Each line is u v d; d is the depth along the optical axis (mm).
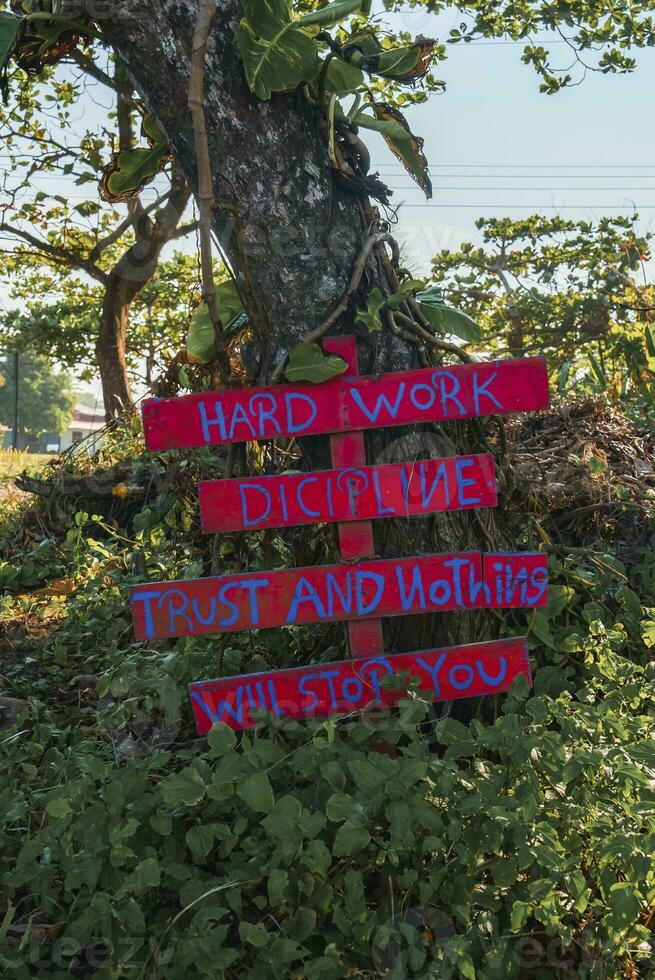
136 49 2584
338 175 2727
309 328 2715
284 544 3404
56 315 14906
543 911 2004
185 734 2969
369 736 2389
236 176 2645
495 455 3023
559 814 2240
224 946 2139
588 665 2855
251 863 2150
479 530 2926
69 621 4109
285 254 2676
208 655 3057
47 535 5934
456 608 2670
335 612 2631
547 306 12406
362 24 8172
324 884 2076
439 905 2152
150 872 2021
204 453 4293
